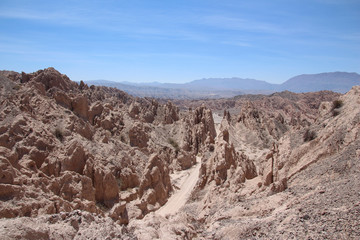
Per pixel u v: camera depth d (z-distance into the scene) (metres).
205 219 37.28
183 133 109.25
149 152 83.88
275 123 120.00
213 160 50.62
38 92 74.06
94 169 51.19
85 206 43.16
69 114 70.31
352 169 30.00
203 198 46.16
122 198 52.88
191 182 72.50
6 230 19.95
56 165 48.94
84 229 24.39
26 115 56.41
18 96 68.44
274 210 29.11
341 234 19.55
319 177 32.19
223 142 49.31
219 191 41.94
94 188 49.78
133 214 49.78
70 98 76.88
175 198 60.19
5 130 49.59
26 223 22.91
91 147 62.66
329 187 28.31
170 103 140.50
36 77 96.44
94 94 130.62
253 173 49.31
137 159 72.50
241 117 125.81
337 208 23.17
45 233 21.80
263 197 33.53
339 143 35.56
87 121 77.06
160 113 137.38
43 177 43.84
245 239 24.48
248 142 109.56
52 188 43.81
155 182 58.00
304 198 28.14
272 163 38.97
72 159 49.97
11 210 33.75
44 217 24.83
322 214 23.16
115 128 86.69
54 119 64.81
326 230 20.59
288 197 30.89
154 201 55.91
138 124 90.00
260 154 92.38
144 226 27.81
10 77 99.44
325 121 41.66
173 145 101.75
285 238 21.59
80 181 46.94
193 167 87.88
